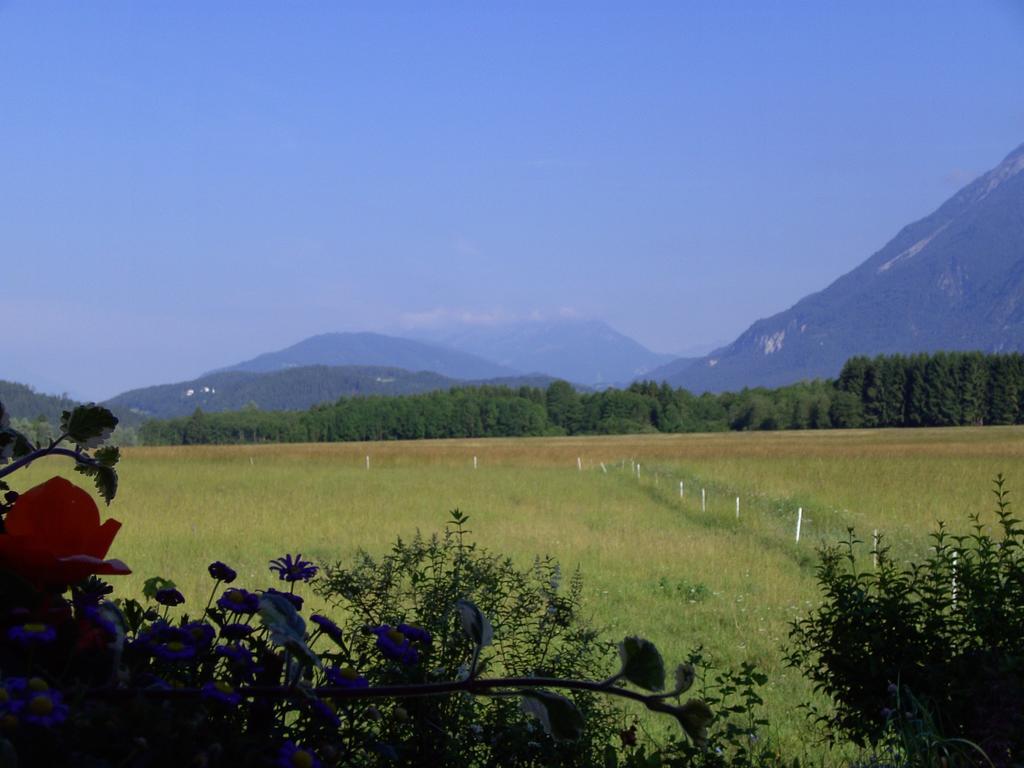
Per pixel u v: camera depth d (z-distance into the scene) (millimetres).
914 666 4680
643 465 50625
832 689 5043
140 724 1387
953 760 3768
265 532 21125
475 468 52125
